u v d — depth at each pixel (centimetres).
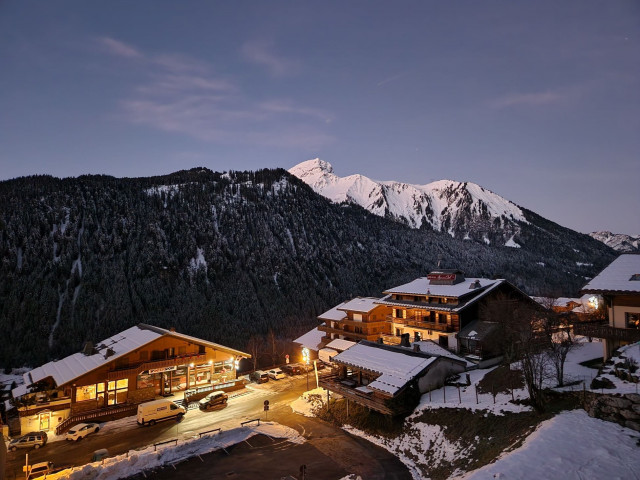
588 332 3484
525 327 3959
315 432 3744
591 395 2625
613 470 1986
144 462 3122
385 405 3641
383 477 2817
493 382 3703
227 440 3581
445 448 3003
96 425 4022
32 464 3344
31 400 4541
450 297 5312
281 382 5791
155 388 5122
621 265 3600
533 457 2223
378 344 4838
